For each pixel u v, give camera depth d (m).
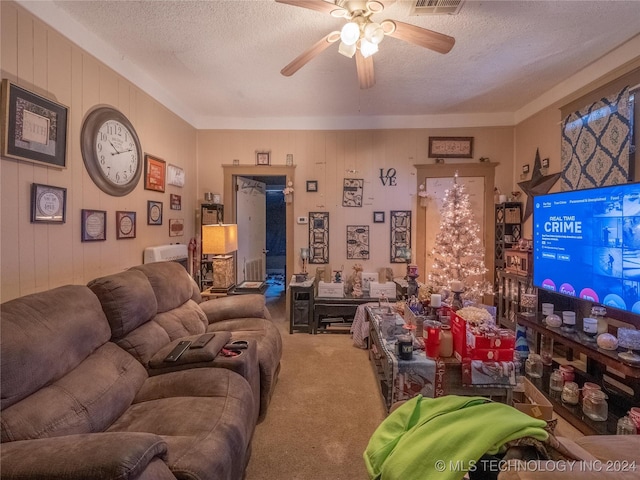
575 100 3.19
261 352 2.31
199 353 1.90
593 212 2.33
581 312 2.85
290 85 3.48
